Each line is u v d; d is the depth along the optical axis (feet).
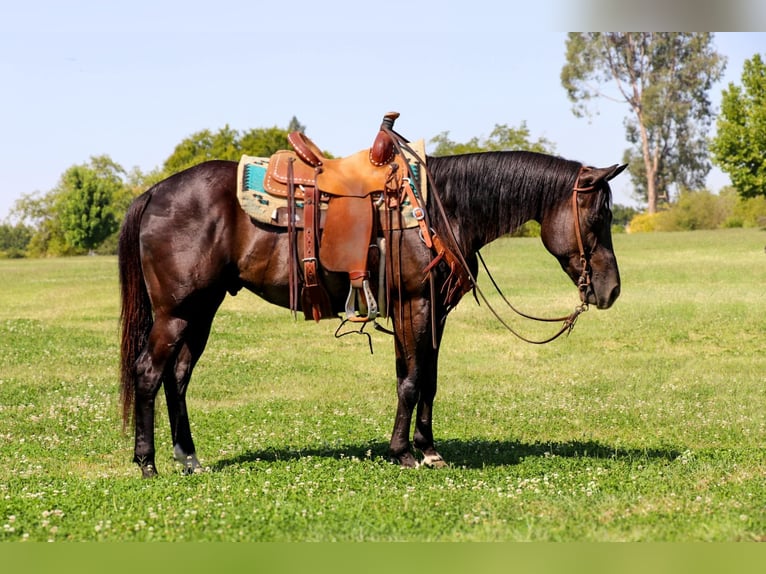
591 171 25.14
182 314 24.93
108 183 292.20
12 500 22.02
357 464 26.23
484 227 25.59
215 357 56.80
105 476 26.86
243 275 24.98
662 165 273.95
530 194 25.29
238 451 30.32
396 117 25.23
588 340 65.87
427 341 24.97
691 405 41.27
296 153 25.16
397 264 24.53
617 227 234.58
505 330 70.74
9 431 34.47
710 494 22.27
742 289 92.94
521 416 38.55
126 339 25.48
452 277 24.91
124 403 25.48
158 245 24.67
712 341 65.00
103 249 266.16
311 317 25.59
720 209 227.40
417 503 21.52
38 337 64.08
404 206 24.47
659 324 71.51
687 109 257.75
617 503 21.40
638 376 50.55
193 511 20.59
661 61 258.16
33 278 126.62
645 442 33.17
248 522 20.01
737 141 177.58
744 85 180.45
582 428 36.06
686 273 110.42
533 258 133.08
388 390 46.34
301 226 24.44
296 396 44.29
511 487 23.15
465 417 38.40
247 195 24.43
